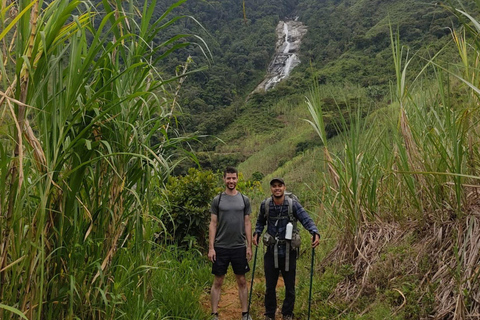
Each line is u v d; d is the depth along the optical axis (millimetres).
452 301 3131
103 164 2582
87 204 2482
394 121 4480
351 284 4371
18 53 1835
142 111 2895
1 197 1795
